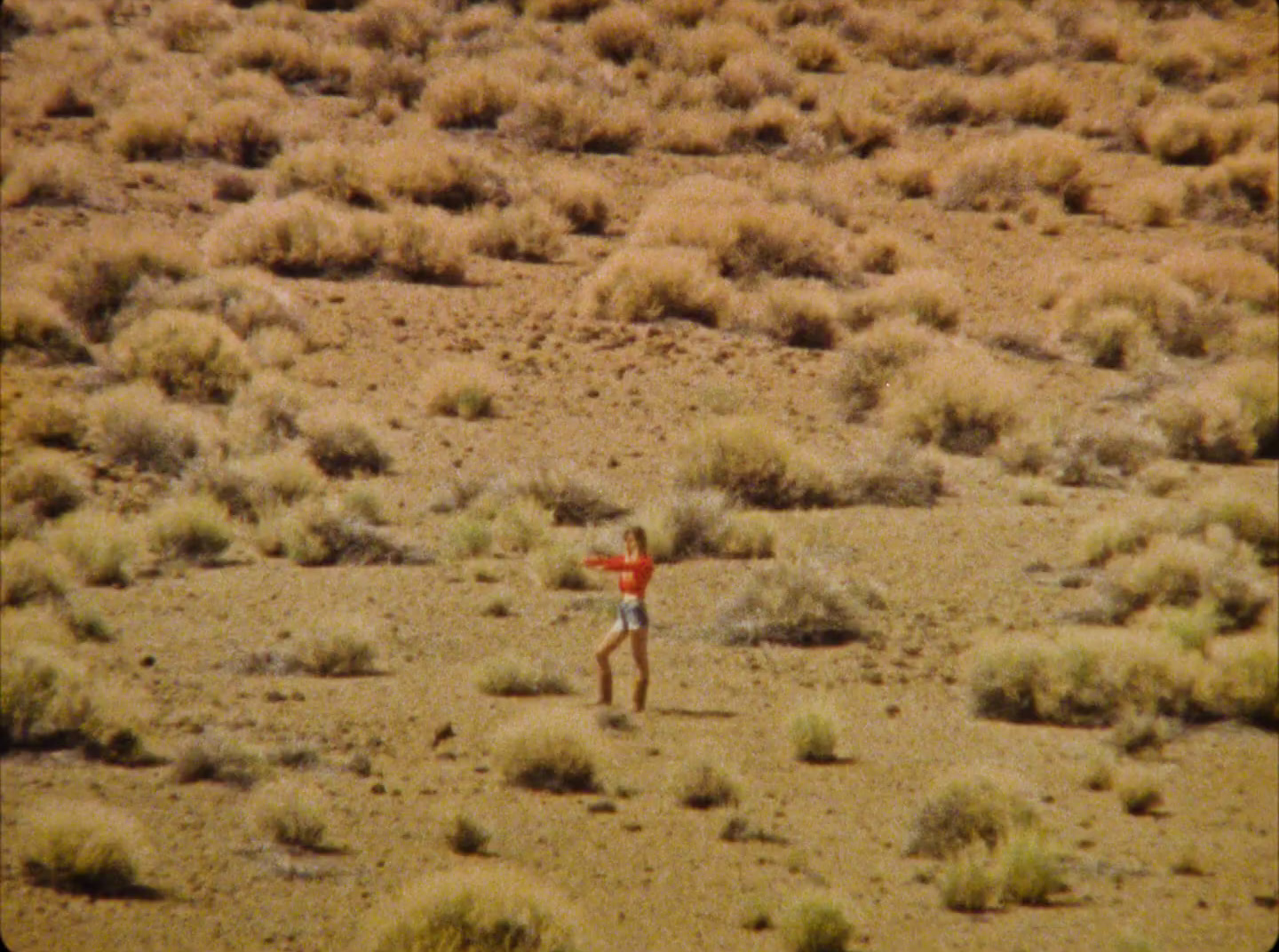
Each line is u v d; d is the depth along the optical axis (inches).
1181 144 7322.8
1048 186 6653.5
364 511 3100.4
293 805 1582.2
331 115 6998.0
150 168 6043.3
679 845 1622.8
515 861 1552.7
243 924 1354.6
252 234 4945.9
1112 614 2623.0
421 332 4466.0
